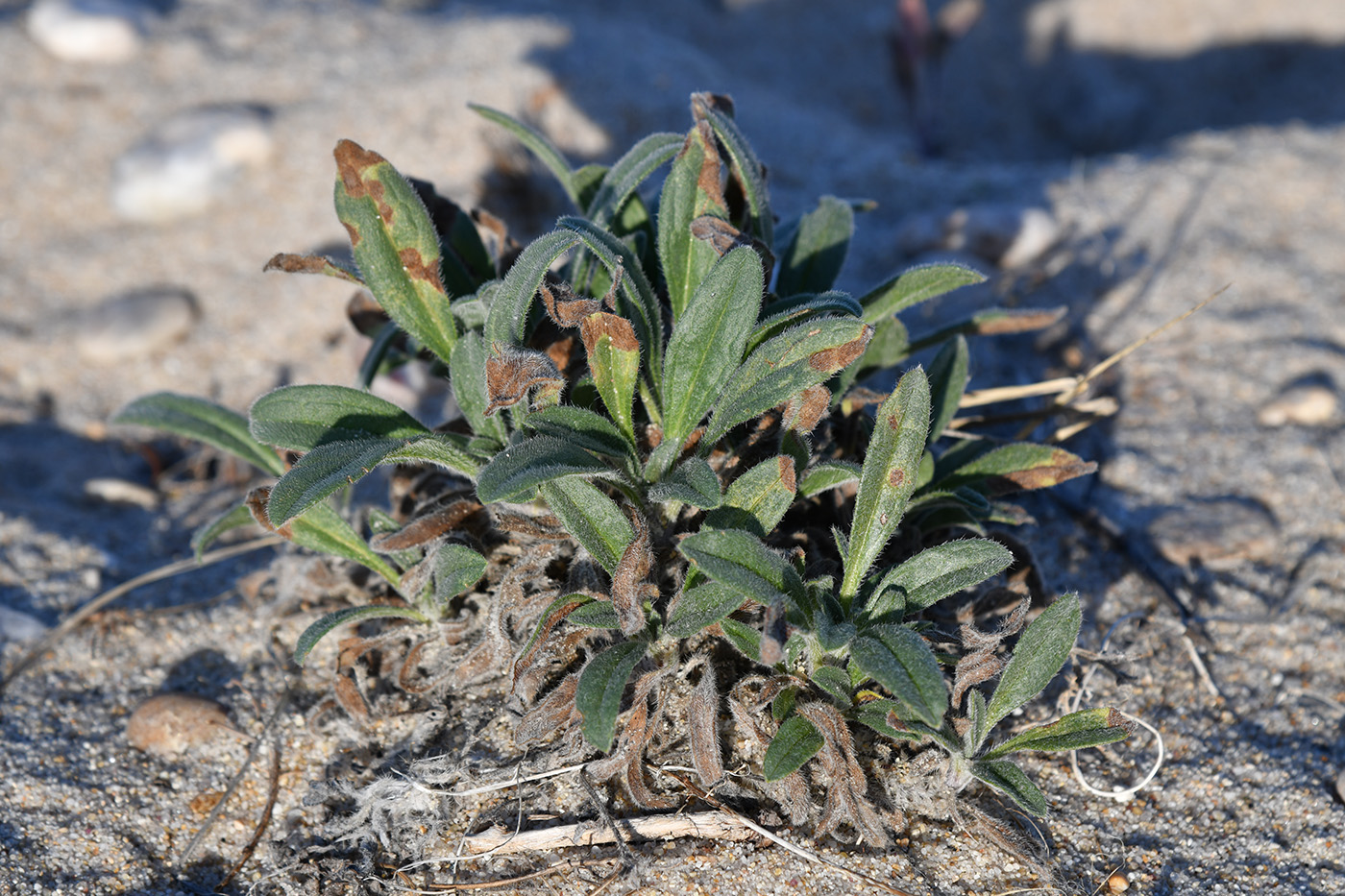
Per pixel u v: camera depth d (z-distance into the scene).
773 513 0.51
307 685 0.57
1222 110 1.26
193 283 0.78
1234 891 0.52
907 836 0.52
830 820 0.51
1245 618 0.59
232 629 0.59
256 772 0.55
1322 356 0.68
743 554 0.50
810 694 0.52
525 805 0.52
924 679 0.49
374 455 0.50
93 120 0.86
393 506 0.57
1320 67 1.29
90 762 0.56
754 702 0.53
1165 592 0.60
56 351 0.75
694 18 1.37
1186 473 0.64
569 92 0.86
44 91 0.87
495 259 0.58
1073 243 0.73
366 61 0.88
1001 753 0.52
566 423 0.51
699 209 0.54
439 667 0.55
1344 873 0.53
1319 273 0.71
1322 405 0.65
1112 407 0.61
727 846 0.52
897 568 0.51
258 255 0.79
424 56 0.88
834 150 0.90
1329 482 0.63
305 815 0.54
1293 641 0.59
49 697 0.58
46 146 0.85
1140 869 0.53
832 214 0.57
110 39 0.88
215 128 0.81
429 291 0.54
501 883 0.52
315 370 0.73
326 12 0.95
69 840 0.54
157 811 0.55
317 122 0.82
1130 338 0.69
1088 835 0.53
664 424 0.53
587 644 0.52
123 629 0.60
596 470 0.50
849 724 0.52
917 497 0.55
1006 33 1.38
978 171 0.86
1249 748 0.55
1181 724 0.56
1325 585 0.60
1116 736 0.51
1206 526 0.62
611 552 0.51
